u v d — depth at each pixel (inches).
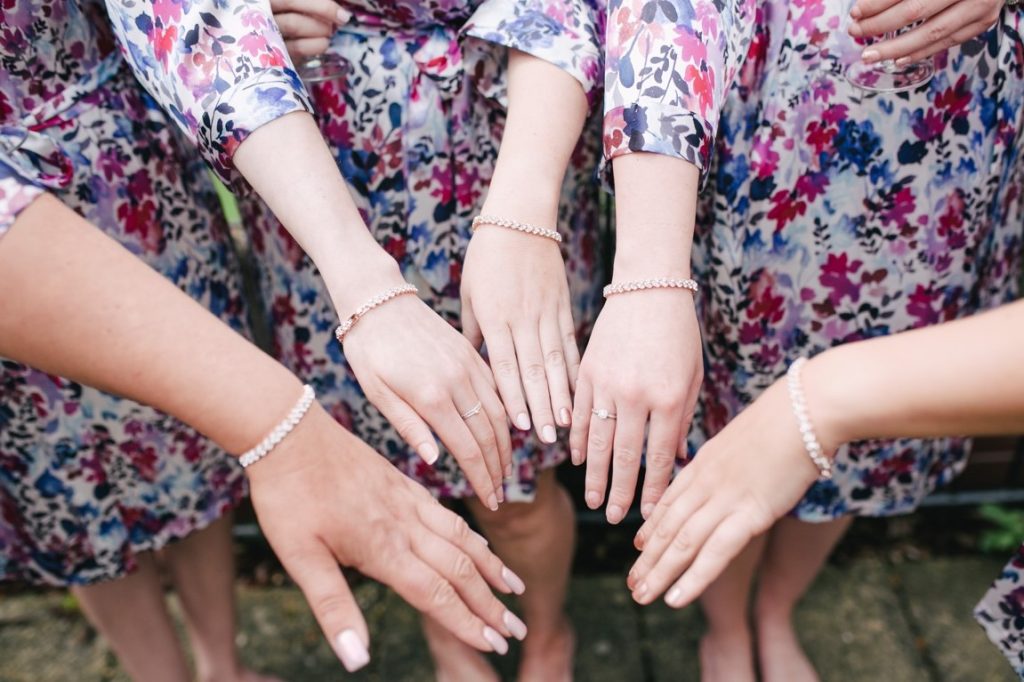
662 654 76.8
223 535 68.1
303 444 38.2
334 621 37.8
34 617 81.1
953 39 44.5
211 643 71.6
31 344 37.4
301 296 56.3
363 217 52.9
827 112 48.6
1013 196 56.3
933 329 33.6
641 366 42.1
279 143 43.3
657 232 43.1
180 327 37.5
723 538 38.2
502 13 46.6
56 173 47.4
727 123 50.9
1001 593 44.1
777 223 51.8
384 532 39.6
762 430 36.9
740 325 55.4
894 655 75.5
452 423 42.8
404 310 43.4
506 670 76.7
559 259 46.4
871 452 58.4
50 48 46.4
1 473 55.1
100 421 54.6
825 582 81.6
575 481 84.4
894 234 51.7
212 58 43.6
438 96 49.7
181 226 54.7
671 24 43.3
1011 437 81.6
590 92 47.6
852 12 44.0
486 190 53.2
